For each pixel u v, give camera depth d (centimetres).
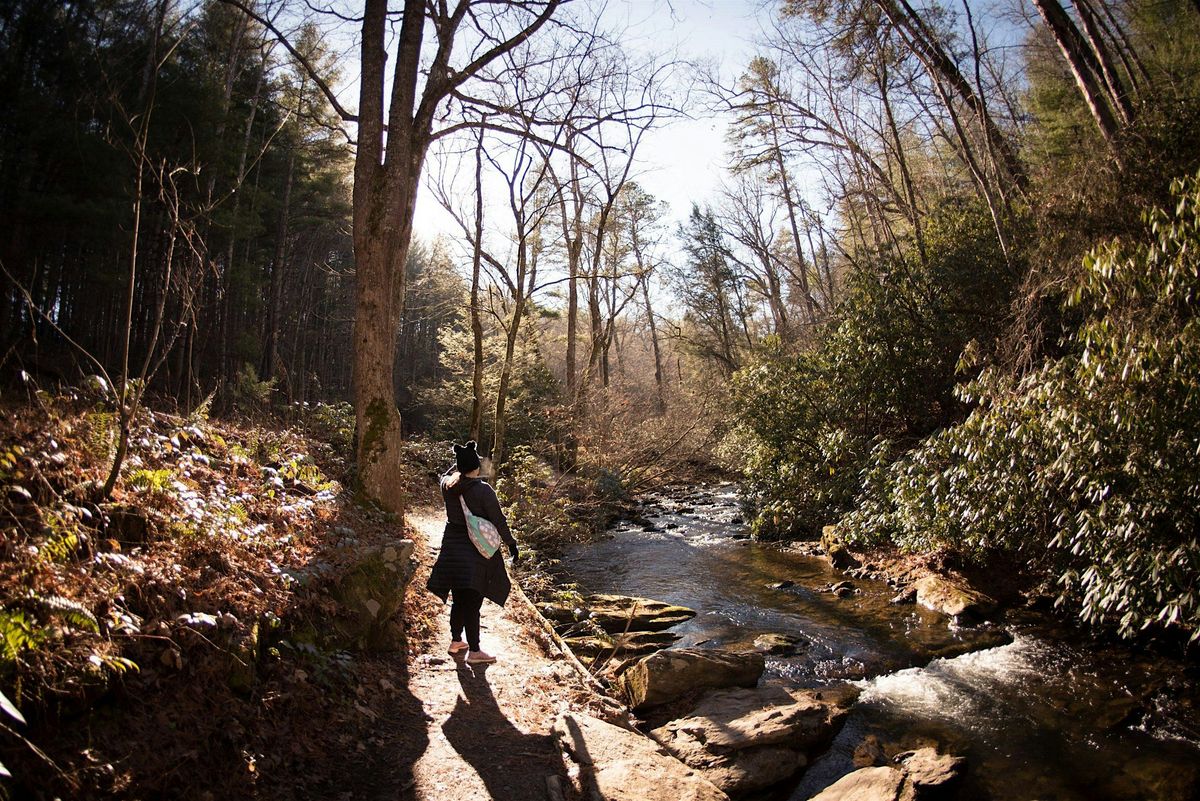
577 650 723
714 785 420
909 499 888
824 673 675
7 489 315
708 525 1584
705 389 2267
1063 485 659
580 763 377
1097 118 894
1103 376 572
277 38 816
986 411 768
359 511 725
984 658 686
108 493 370
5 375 630
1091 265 607
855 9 1246
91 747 246
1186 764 471
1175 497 542
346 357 4294
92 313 2023
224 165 1666
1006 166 1183
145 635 291
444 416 2397
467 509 489
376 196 792
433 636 542
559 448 1752
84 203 1295
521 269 1329
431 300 2256
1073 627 743
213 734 290
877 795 425
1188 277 526
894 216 1862
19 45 1178
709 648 751
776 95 1603
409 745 369
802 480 1306
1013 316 927
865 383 1213
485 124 912
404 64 814
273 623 371
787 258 3375
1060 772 477
